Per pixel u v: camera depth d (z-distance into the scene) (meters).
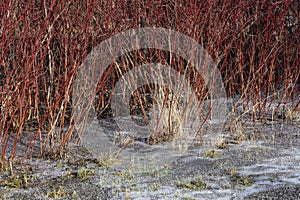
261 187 3.17
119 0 4.55
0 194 3.15
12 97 4.02
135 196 3.07
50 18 4.34
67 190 3.22
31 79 4.16
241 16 5.18
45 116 4.06
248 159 3.87
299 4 5.80
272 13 5.45
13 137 4.59
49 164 3.84
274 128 4.97
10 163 3.60
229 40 5.41
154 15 4.72
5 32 3.90
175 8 4.68
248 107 5.49
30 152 4.16
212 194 3.07
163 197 3.04
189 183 3.29
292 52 5.79
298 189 3.10
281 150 4.12
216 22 4.90
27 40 4.05
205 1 4.77
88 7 4.25
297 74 5.55
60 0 4.16
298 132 4.79
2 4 3.92
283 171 3.50
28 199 3.06
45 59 4.71
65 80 4.18
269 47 5.74
